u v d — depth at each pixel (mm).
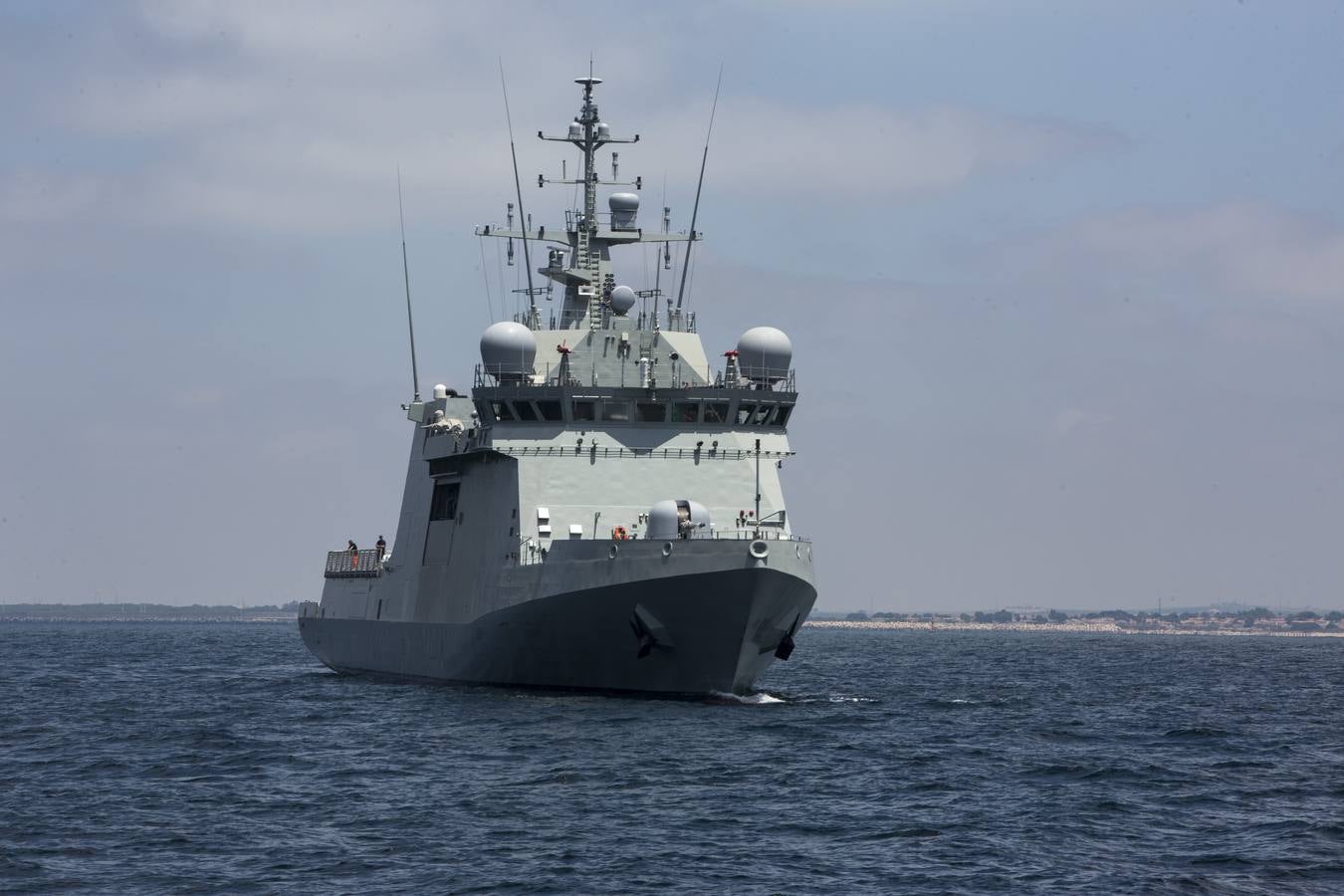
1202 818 89812
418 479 168625
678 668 133125
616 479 143375
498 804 91438
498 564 144000
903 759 110188
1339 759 116938
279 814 89688
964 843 81750
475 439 149750
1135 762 112562
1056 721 143250
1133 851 80750
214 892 72438
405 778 100938
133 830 85688
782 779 100062
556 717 127188
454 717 129500
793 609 131125
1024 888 73062
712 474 144875
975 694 181250
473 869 75875
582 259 161875
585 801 92125
